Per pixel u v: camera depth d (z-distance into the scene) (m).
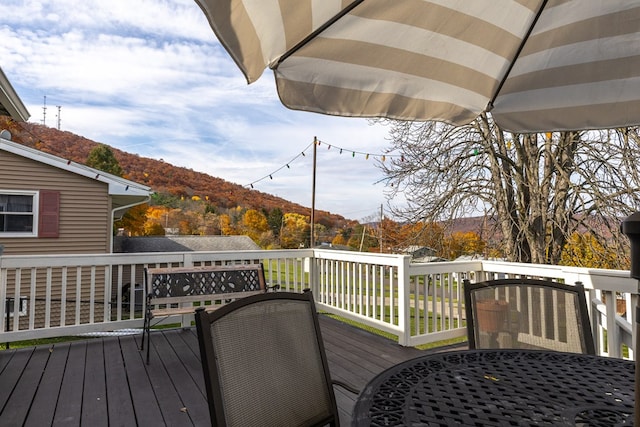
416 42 1.70
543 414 1.07
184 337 4.18
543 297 1.94
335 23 1.46
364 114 1.77
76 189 8.66
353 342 4.14
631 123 1.94
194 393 2.77
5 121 16.06
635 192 6.03
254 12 1.17
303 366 1.31
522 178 7.27
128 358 3.50
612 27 1.78
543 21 1.80
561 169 6.66
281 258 5.12
